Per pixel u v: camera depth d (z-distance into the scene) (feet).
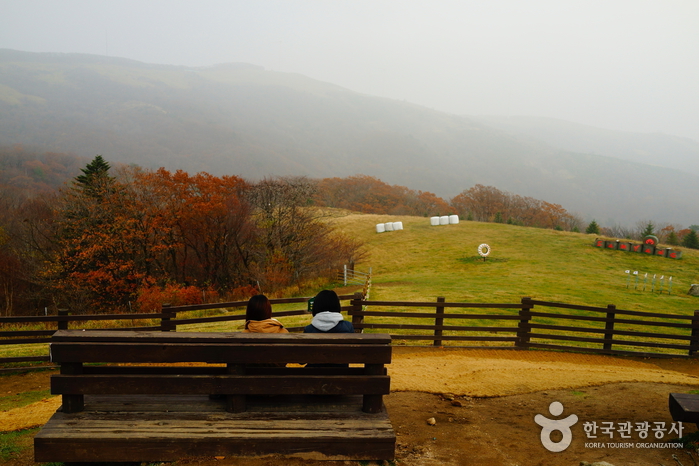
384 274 115.55
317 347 11.45
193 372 12.18
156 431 10.84
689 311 70.33
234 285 123.34
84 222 121.49
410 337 37.52
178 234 128.98
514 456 13.30
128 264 115.65
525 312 38.70
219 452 10.77
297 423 11.49
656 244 121.19
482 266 115.85
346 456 11.02
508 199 330.13
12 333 29.35
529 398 19.75
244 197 135.64
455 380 22.33
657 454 13.67
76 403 11.66
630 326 58.49
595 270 107.04
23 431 16.47
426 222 184.85
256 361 11.28
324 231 131.34
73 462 10.75
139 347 11.09
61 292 122.52
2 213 157.07
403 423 16.05
